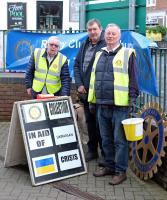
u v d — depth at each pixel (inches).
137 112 154.8
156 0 826.8
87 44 154.0
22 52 217.5
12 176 142.1
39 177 135.2
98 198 124.8
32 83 159.8
